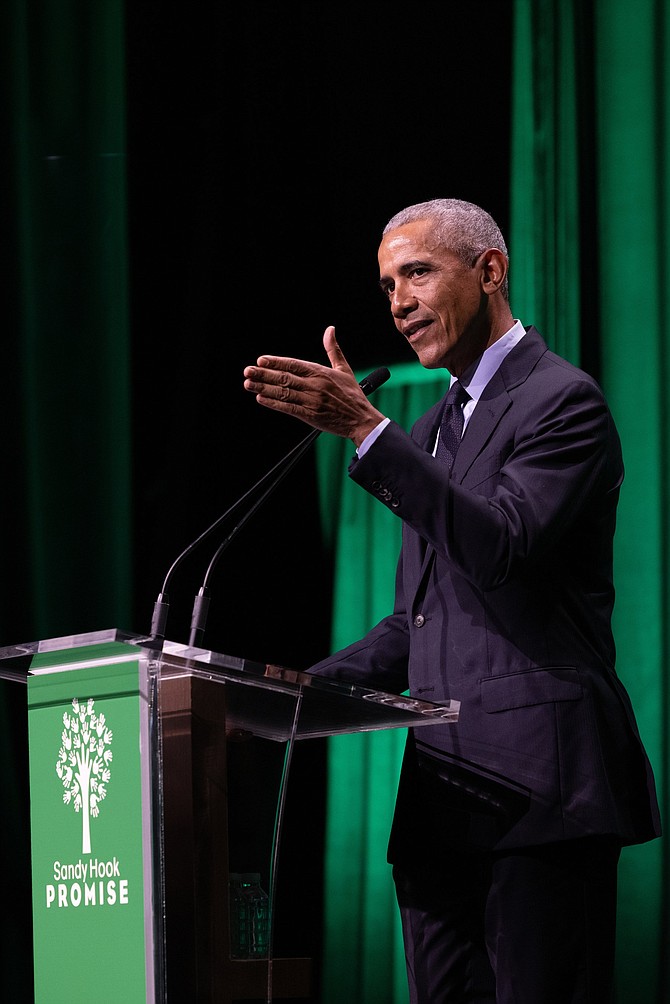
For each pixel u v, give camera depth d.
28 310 14.84
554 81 13.61
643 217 12.97
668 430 12.62
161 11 15.12
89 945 5.25
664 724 12.27
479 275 7.02
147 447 14.75
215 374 14.79
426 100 14.46
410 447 6.06
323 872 13.86
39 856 5.55
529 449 6.39
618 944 12.13
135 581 14.53
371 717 5.93
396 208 14.49
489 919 6.22
